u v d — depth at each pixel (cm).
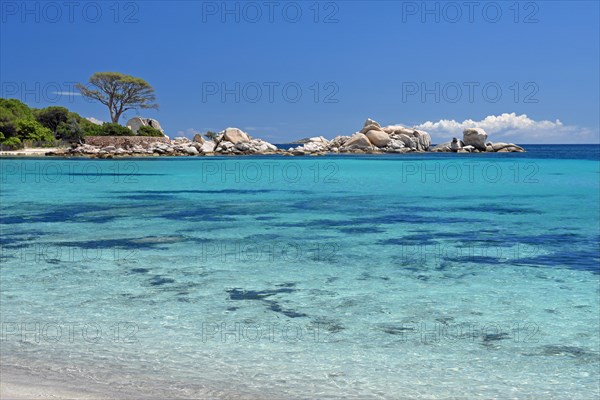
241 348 665
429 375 586
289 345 677
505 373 593
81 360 620
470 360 630
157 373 584
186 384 554
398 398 528
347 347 671
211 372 590
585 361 628
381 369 602
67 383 544
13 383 538
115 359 625
